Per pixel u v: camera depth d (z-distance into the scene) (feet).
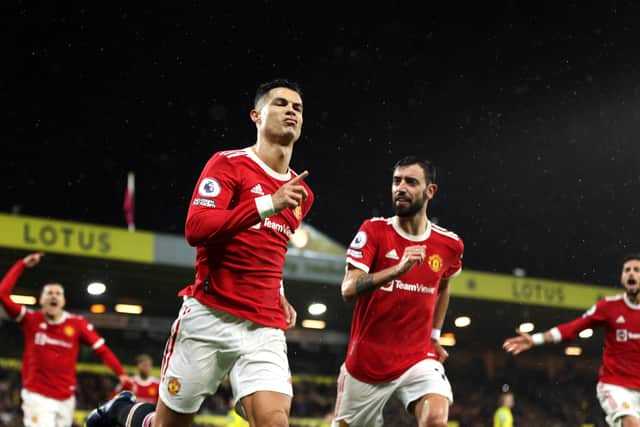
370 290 33.68
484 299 132.67
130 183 113.09
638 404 46.37
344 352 170.91
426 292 35.76
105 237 104.83
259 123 27.17
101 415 31.94
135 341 152.76
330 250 125.80
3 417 121.60
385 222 36.55
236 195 25.94
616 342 46.75
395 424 148.77
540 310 145.69
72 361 59.16
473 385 178.91
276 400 25.04
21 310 58.08
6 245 96.99
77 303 139.54
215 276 25.72
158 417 26.37
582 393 189.37
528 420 173.17
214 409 139.23
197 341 25.66
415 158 36.29
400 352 35.45
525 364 188.65
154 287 125.90
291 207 24.17
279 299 27.09
